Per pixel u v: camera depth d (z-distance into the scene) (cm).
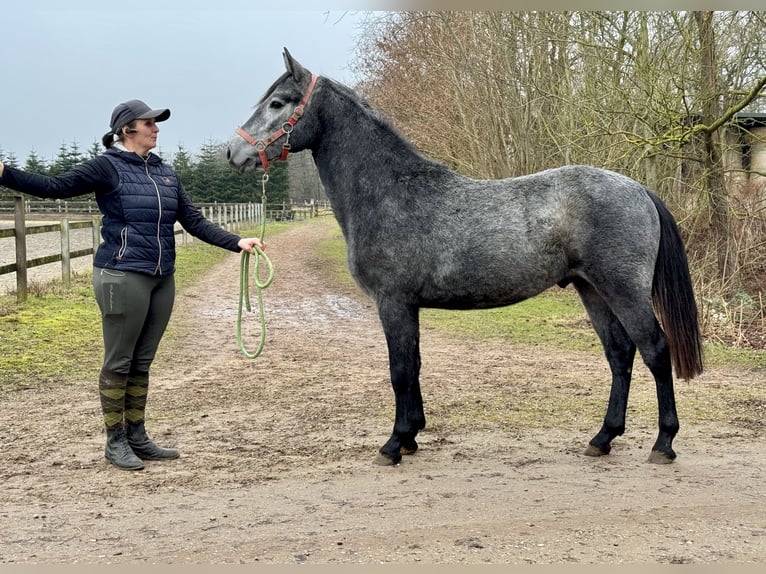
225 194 4588
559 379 684
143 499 371
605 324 445
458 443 475
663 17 1045
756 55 1023
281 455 448
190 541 315
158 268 424
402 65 1802
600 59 1056
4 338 804
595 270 410
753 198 1223
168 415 545
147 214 418
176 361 760
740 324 891
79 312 989
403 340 431
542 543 309
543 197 418
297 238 2886
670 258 419
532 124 1437
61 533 325
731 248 1054
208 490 385
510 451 457
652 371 417
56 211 3431
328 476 408
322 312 1181
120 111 421
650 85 934
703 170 1038
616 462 433
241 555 299
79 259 1741
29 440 477
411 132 1703
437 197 430
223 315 1114
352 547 306
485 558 294
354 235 442
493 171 1515
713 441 479
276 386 645
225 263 1939
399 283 429
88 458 441
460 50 1447
